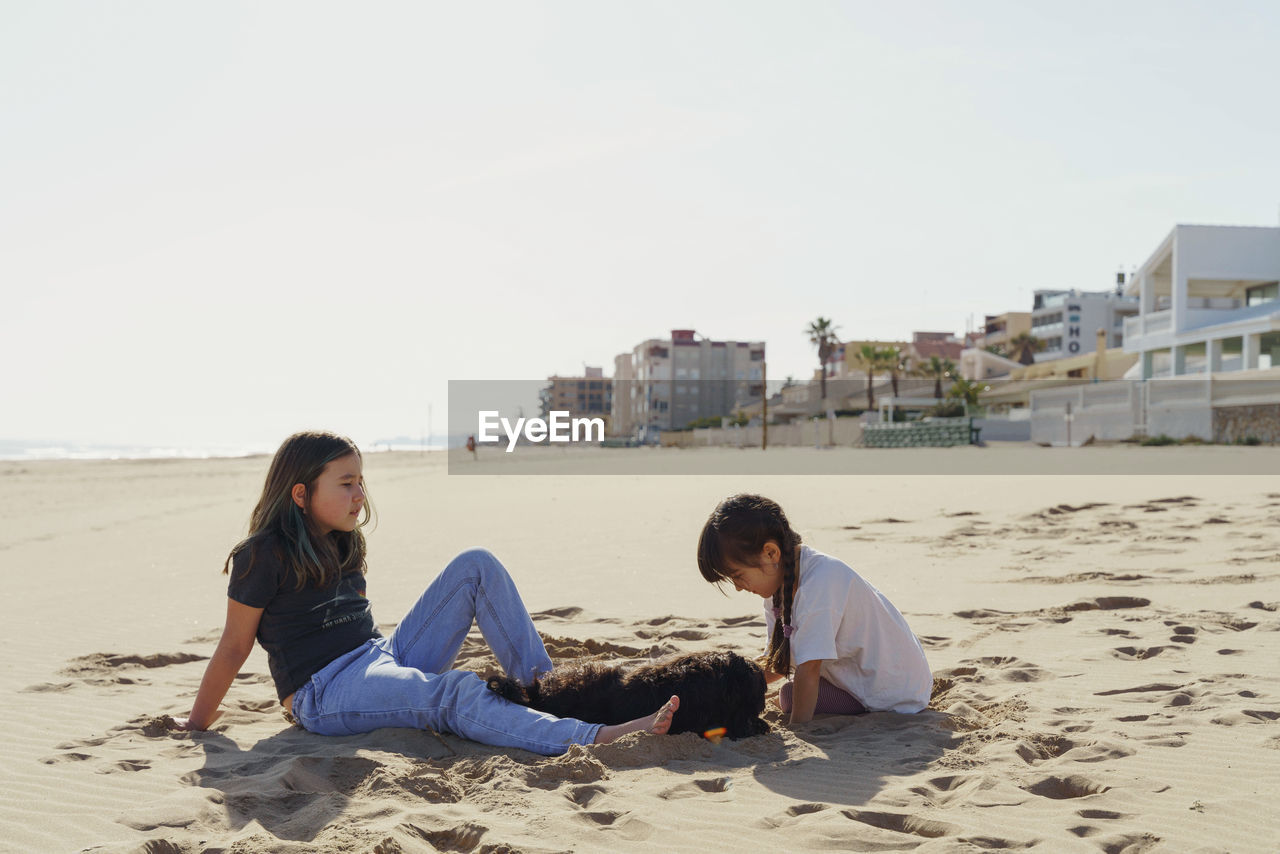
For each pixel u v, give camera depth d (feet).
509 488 76.43
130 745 12.30
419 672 12.26
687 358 473.26
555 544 36.32
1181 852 8.23
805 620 12.37
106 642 20.44
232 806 9.74
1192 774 10.23
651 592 24.89
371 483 96.68
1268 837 8.57
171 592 27.91
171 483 103.45
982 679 14.84
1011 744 11.35
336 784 10.39
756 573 12.42
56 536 47.21
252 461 187.93
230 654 12.67
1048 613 19.99
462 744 11.84
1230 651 15.89
